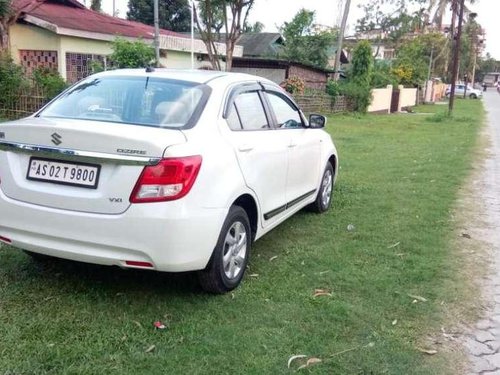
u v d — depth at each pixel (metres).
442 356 3.38
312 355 3.29
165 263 3.44
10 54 14.90
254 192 4.29
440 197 7.79
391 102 30.30
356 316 3.83
